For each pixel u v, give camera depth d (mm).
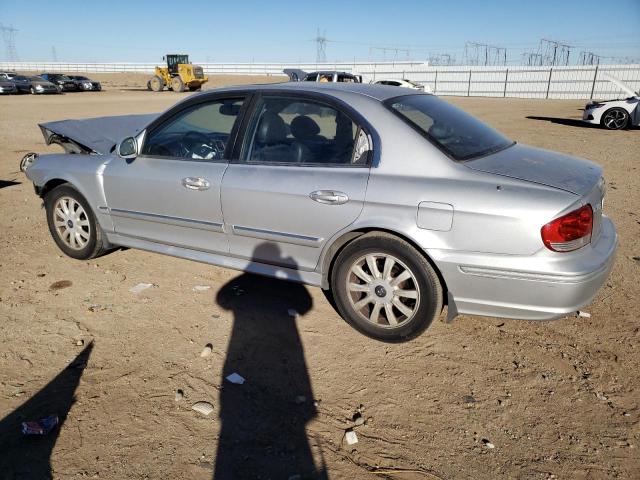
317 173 3492
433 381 3129
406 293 3352
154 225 4340
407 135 3309
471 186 3066
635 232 5793
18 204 7090
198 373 3197
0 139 13336
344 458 2539
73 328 3713
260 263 3896
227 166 3857
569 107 28859
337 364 3301
